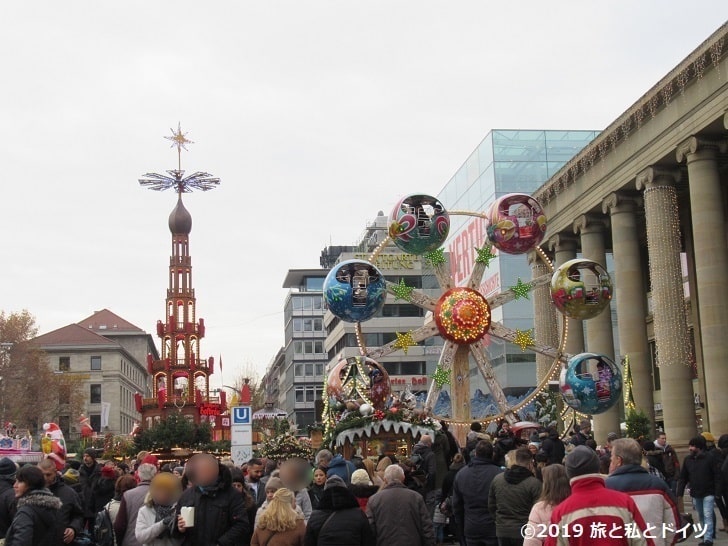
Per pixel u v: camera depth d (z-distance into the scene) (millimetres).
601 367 29250
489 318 30750
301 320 143875
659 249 41844
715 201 38625
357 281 28500
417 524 12164
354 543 11219
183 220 91875
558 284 29844
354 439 25188
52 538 11844
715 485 18750
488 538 13602
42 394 109688
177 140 96000
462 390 30969
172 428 54656
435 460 20891
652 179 42469
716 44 36469
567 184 51875
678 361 40562
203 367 88750
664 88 40156
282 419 30781
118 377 157125
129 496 13023
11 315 109312
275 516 11461
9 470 14297
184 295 90125
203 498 11688
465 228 75625
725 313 37594
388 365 99188
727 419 36625
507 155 68625
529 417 34375
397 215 29391
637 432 33719
